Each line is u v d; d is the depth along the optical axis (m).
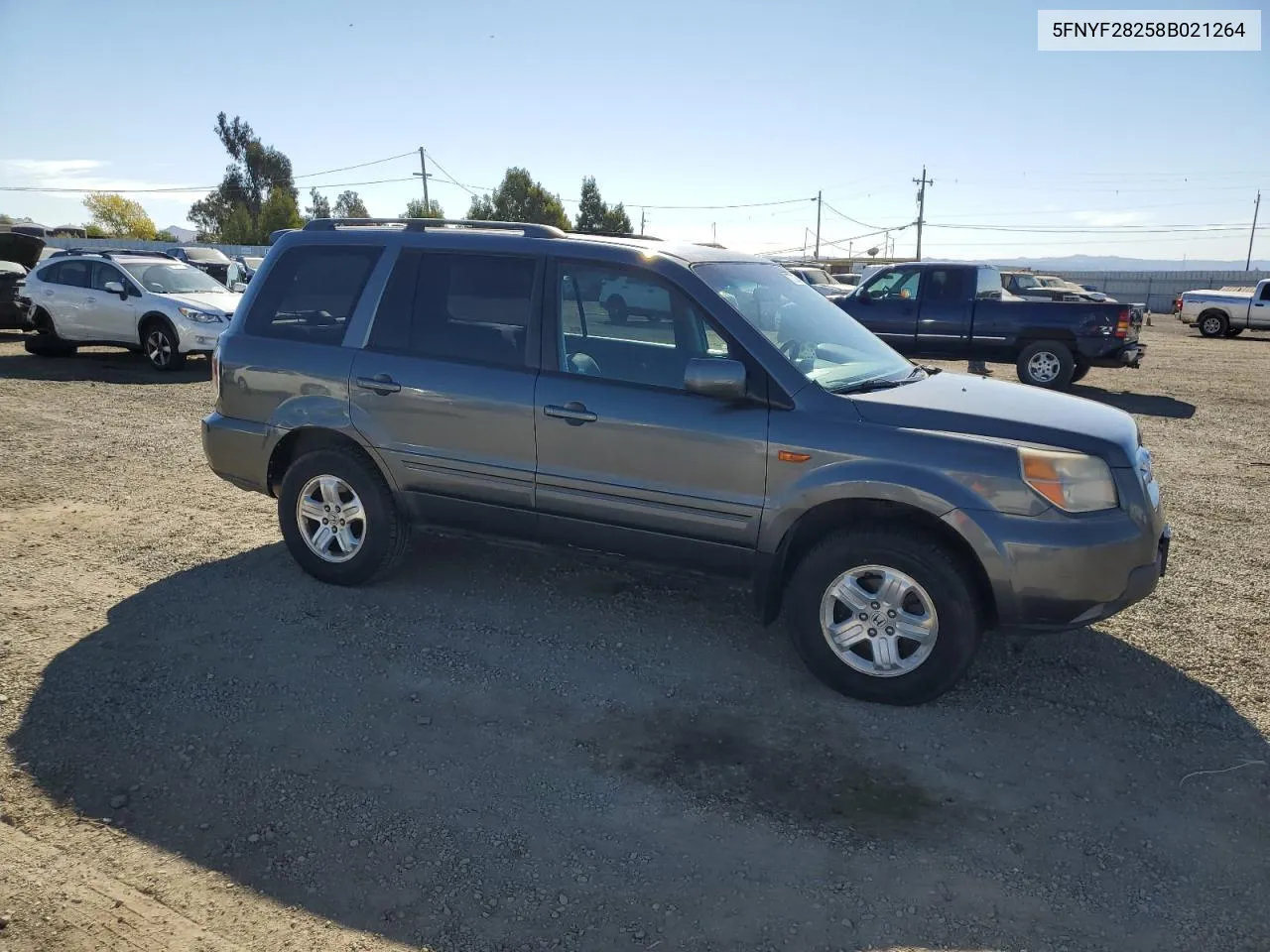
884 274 14.61
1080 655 4.50
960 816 3.24
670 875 2.92
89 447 8.54
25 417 9.88
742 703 4.00
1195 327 33.69
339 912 2.74
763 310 4.49
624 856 3.00
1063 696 4.10
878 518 4.02
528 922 2.71
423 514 4.91
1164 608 5.11
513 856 3.00
